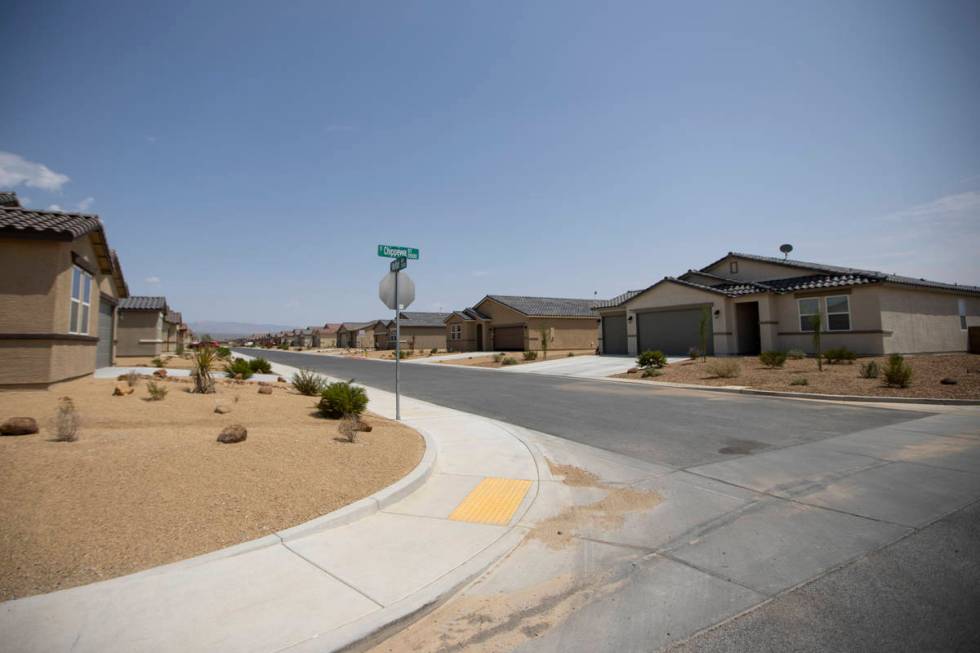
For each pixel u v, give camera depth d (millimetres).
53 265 10383
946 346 23875
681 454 7945
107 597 3459
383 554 4336
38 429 6609
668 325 28828
